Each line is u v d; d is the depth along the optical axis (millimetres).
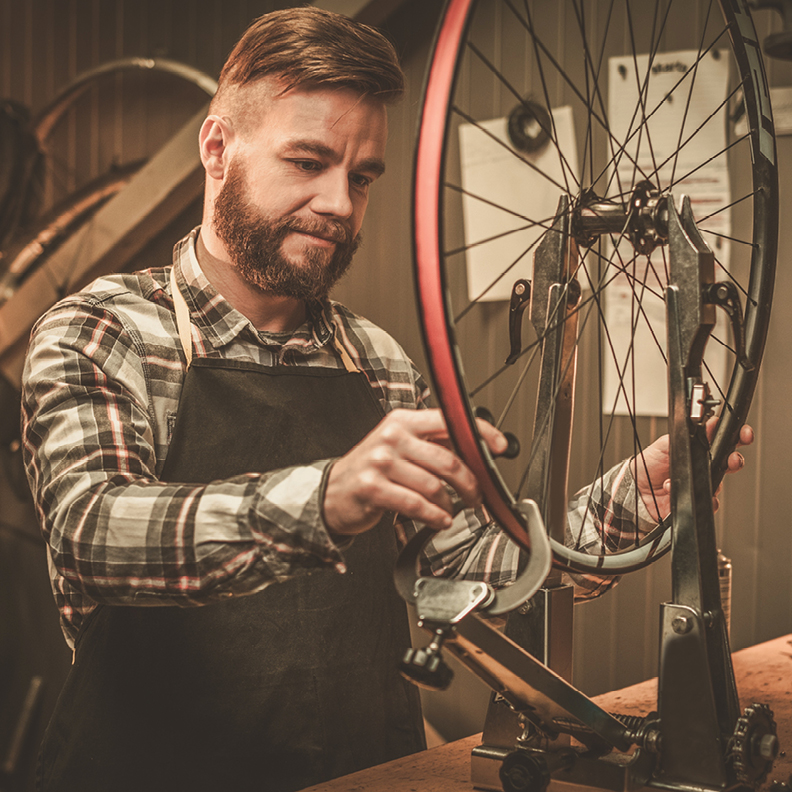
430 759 741
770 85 1557
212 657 852
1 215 2418
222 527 612
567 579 762
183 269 963
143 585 638
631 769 585
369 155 852
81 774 833
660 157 1648
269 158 832
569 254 645
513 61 1839
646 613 1716
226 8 2342
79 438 756
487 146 1867
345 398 1003
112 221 2281
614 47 1703
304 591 899
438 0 1932
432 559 954
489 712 672
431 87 515
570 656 657
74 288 2361
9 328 2420
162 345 908
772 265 737
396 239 2043
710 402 604
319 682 885
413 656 509
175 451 885
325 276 874
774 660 1105
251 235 852
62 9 2637
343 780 690
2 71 2744
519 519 545
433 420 548
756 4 1358
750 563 1601
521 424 1856
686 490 604
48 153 2678
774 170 746
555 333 625
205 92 2232
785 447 1560
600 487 821
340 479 558
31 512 2588
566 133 1765
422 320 507
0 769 2438
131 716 837
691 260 607
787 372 1553
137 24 2514
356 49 820
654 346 1646
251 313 976
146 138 2516
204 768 839
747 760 575
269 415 928
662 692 596
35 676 2568
